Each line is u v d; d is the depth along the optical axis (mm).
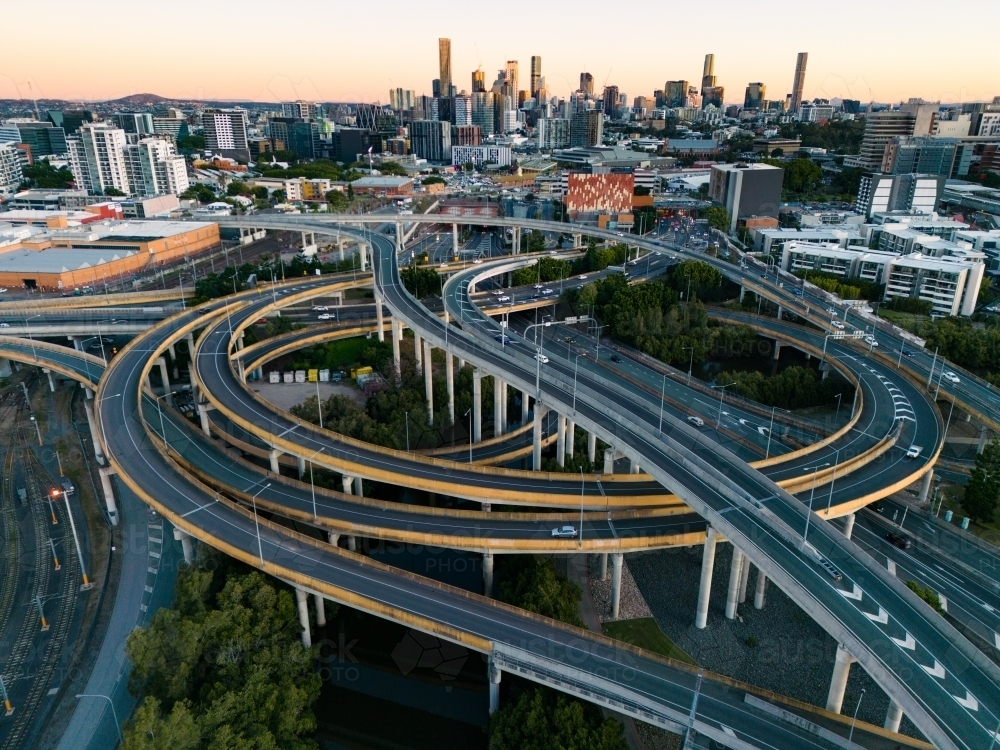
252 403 188500
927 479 168750
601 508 144875
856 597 108188
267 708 105188
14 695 116750
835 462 164000
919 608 106312
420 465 159250
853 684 121812
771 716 102812
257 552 129250
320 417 191000
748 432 197750
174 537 154375
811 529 125000
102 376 193750
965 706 90688
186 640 110062
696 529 135125
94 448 191500
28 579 143750
